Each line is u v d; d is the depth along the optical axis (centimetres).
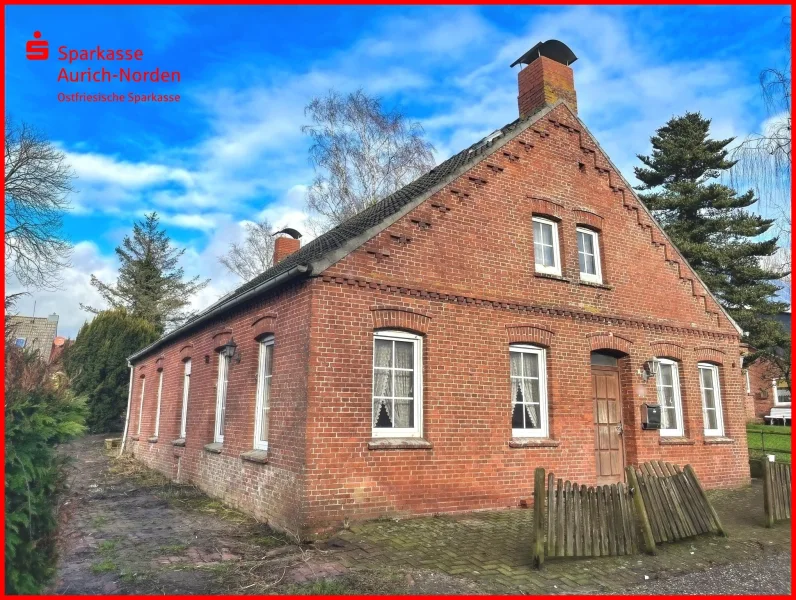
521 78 1407
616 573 646
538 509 671
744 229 2638
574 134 1309
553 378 1122
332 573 635
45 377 456
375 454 887
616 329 1245
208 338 1338
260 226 3712
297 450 848
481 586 593
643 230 1377
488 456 1004
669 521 784
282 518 856
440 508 933
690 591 596
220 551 737
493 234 1107
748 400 3341
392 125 2781
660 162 2973
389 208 1148
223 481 1115
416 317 975
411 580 609
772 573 664
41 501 425
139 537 815
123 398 2669
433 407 961
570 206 1248
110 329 2717
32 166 2397
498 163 1153
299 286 923
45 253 2439
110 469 1631
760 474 1491
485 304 1063
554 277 1170
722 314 1473
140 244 4353
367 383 901
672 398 1347
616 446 1220
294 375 895
